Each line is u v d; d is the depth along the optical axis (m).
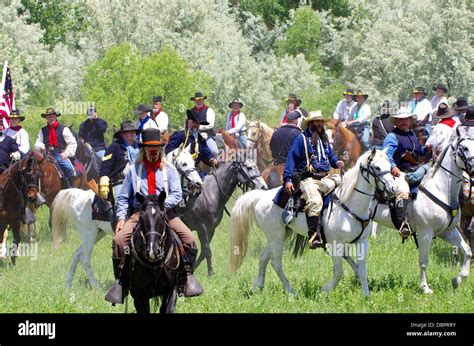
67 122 29.42
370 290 14.12
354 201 13.20
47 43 50.25
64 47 44.25
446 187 14.20
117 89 30.84
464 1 42.12
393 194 12.83
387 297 13.28
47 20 51.25
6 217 17.73
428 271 16.14
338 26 60.97
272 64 44.91
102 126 23.39
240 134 25.14
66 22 52.19
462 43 41.22
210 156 16.77
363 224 13.25
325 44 57.69
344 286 14.14
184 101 30.73
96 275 16.20
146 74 30.22
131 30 43.41
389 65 44.03
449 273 15.93
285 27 60.09
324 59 57.59
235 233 14.61
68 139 21.30
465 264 14.20
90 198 15.09
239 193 26.33
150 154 10.57
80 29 52.06
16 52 38.50
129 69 30.86
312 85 43.94
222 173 16.55
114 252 10.58
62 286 14.90
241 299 13.45
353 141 22.59
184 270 10.58
